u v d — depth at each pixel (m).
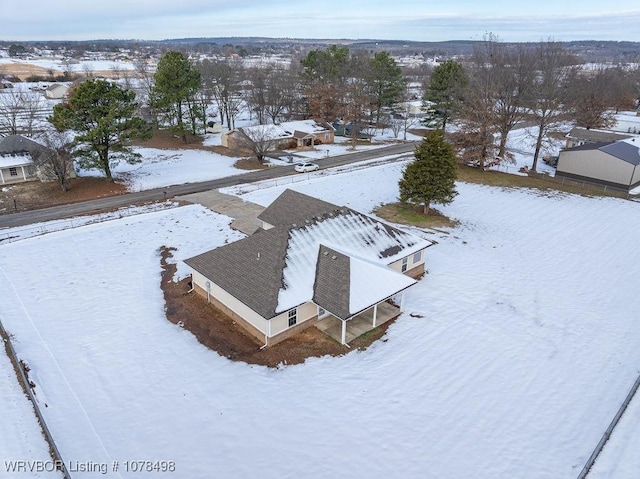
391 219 37.66
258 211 38.12
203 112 73.69
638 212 41.56
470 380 19.77
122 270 28.58
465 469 15.48
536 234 36.00
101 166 45.19
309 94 76.62
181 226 35.19
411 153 61.97
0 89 113.50
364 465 15.57
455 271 29.42
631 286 28.23
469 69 90.75
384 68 76.50
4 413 17.33
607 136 61.31
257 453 15.98
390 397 18.69
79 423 17.11
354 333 22.69
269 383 19.33
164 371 19.92
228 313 23.84
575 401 18.75
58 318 23.58
